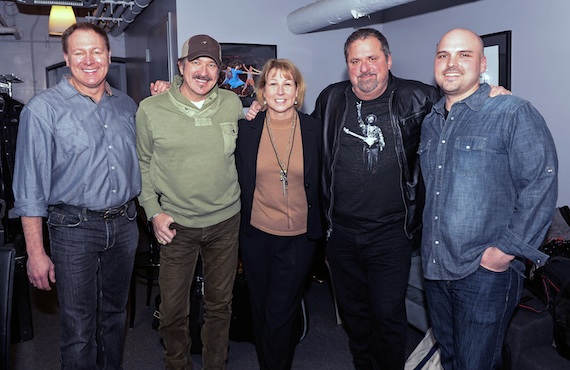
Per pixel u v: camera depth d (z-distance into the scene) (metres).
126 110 2.33
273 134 2.39
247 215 2.44
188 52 2.20
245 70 4.59
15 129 3.52
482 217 1.88
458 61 1.91
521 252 1.80
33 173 2.05
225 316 2.58
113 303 2.41
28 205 2.05
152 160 2.37
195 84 2.23
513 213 1.85
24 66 7.53
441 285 2.05
